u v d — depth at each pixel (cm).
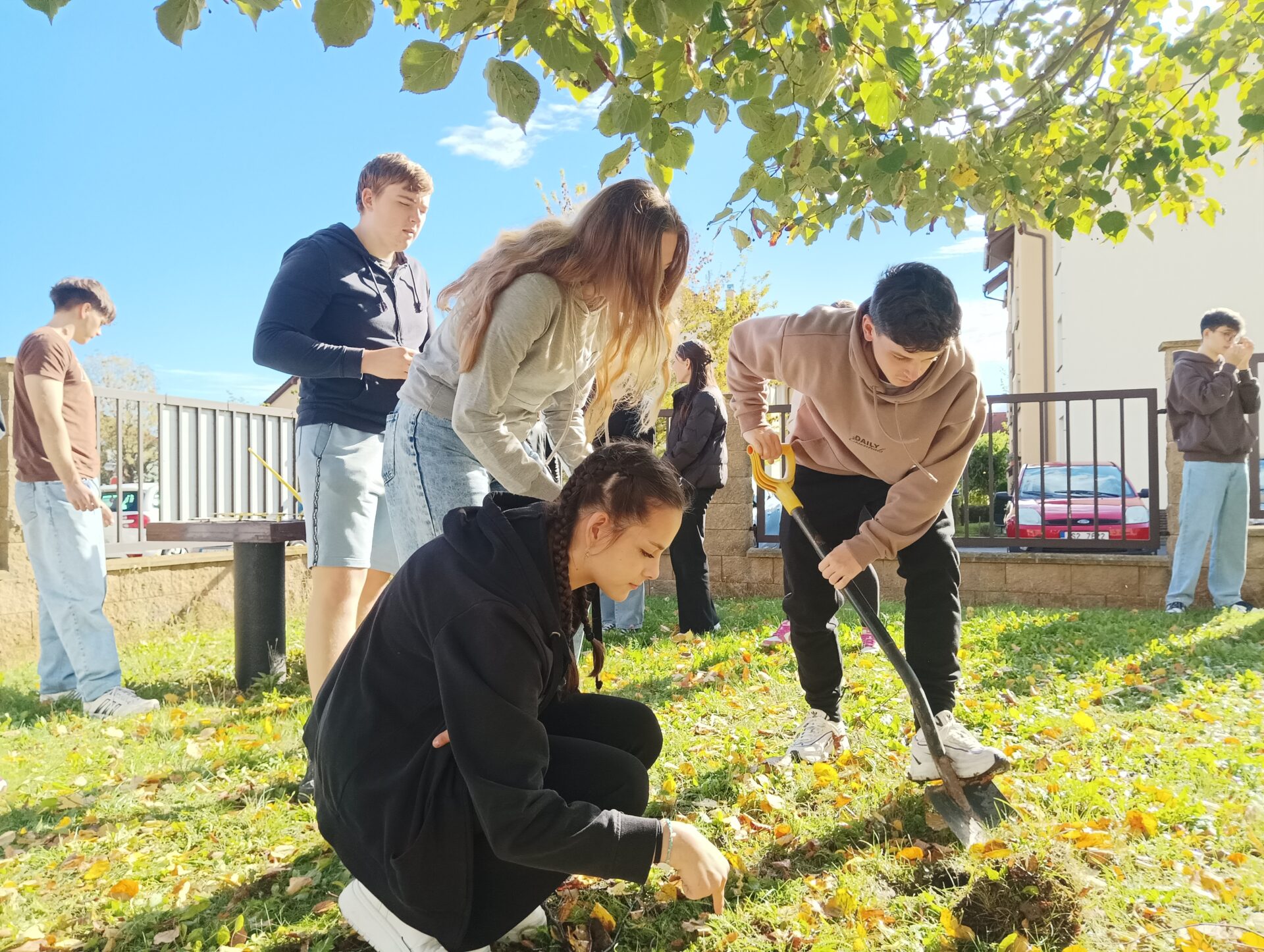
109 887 222
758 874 216
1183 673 394
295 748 330
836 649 300
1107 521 838
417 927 164
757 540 759
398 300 353
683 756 301
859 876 208
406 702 166
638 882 155
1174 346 643
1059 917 185
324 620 313
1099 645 468
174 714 391
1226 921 181
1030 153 348
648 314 216
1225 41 340
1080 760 274
